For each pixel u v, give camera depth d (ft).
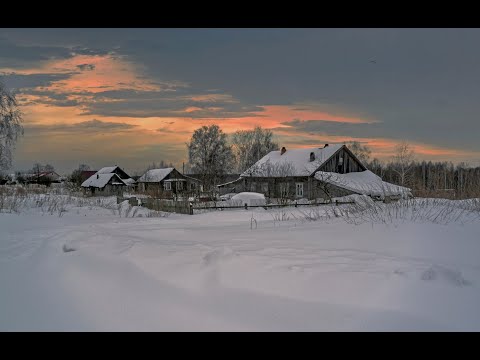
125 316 13.97
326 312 13.52
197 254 20.31
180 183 207.00
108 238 25.70
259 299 14.57
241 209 81.76
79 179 281.74
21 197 81.87
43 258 22.66
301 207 83.20
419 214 31.19
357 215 35.68
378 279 15.99
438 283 15.66
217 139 219.82
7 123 90.84
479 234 24.97
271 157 156.04
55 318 14.19
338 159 139.64
